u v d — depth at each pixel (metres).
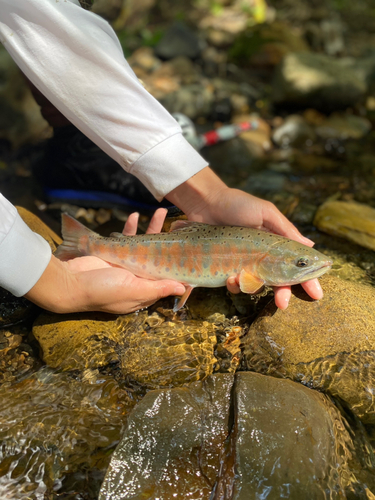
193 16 1.38
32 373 0.35
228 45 1.21
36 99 0.54
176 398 0.31
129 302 0.37
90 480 0.28
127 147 0.38
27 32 0.35
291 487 0.26
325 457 0.28
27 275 0.33
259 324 0.36
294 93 0.94
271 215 0.39
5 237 0.31
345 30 1.37
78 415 0.32
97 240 0.40
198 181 0.41
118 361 0.35
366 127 0.92
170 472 0.28
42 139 0.71
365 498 0.27
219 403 0.31
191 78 1.01
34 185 0.63
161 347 0.36
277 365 0.34
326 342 0.35
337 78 0.94
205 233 0.39
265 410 0.29
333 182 0.68
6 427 0.31
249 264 0.37
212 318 0.39
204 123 0.89
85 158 0.56
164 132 0.38
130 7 1.34
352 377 0.33
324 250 0.49
